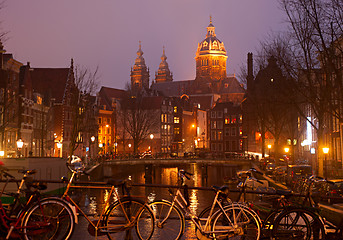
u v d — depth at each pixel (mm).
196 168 94500
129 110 100938
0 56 52312
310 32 23219
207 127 153125
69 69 85312
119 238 9258
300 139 64000
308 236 8008
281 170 42375
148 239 7738
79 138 81812
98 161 67125
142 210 7852
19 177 15656
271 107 47625
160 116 119375
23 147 62562
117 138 114062
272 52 32469
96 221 7797
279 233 7961
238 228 7773
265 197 11289
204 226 7844
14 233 7238
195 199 32312
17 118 59188
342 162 40375
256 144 81312
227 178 53094
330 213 13266
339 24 20359
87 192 22828
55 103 81438
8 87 52719
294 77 27281
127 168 82312
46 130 72625
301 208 8031
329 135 46750
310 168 31422
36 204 7418
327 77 22938
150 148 116188
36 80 84125
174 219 7965
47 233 7676
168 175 80125
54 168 19844
